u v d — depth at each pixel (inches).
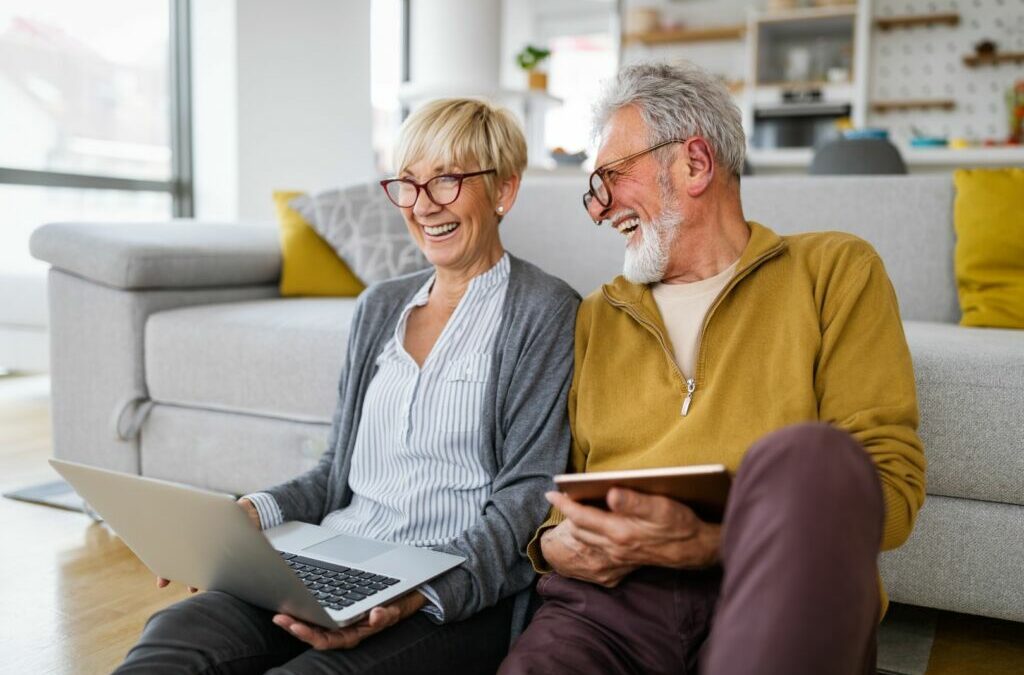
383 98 268.2
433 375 53.6
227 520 38.7
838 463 32.0
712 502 38.7
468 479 53.0
